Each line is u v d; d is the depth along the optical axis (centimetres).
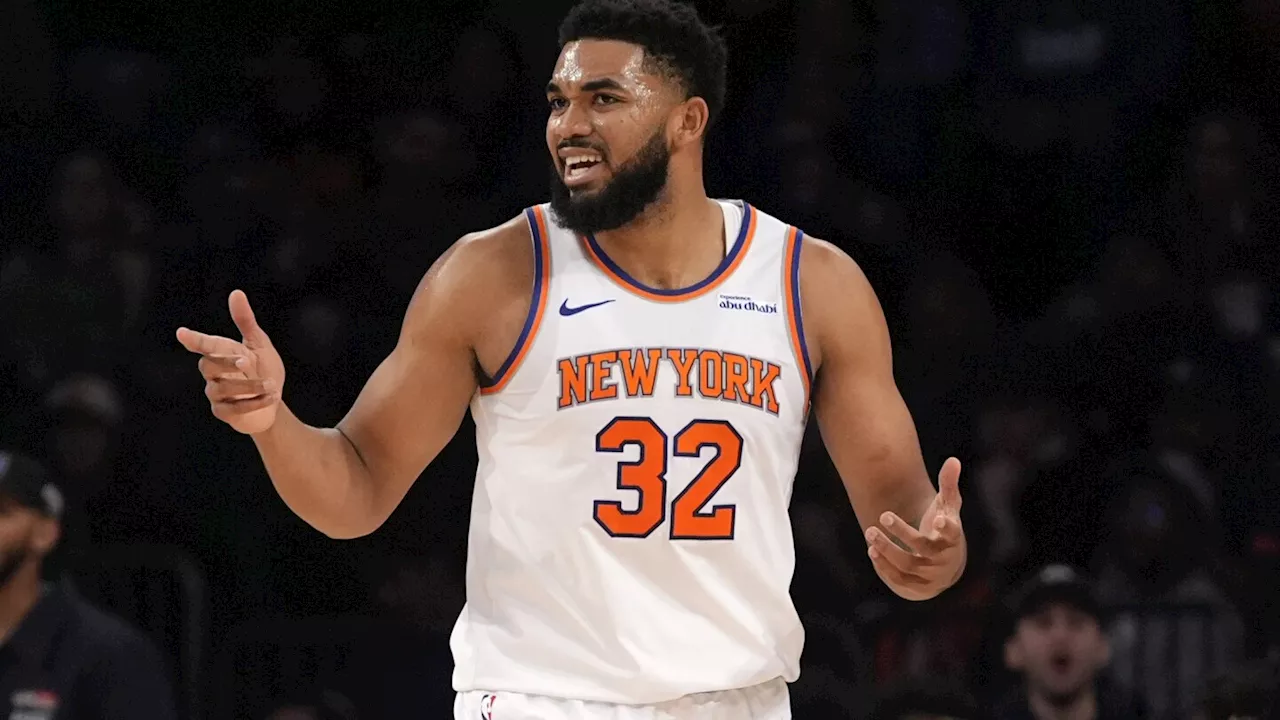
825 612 2566
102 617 1970
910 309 3222
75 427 2572
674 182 1289
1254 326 3209
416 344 1284
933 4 3791
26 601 1936
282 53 3591
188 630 2448
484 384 1298
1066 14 3812
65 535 2512
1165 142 3625
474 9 3678
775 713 1316
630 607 1259
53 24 3609
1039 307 3519
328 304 3031
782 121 3569
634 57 1268
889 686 1925
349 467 1255
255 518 2734
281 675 2481
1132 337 3089
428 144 3325
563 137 1270
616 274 1286
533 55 3584
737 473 1273
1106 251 3381
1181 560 2509
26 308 2906
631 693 1259
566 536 1261
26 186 3319
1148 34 3741
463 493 2784
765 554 1288
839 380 1336
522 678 1270
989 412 2944
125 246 3097
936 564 1223
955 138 3638
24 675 1909
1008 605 2248
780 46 3638
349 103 3500
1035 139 3616
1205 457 2855
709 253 1311
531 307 1277
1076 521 2600
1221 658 2397
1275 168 3409
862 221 3391
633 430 1260
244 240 3209
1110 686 2336
